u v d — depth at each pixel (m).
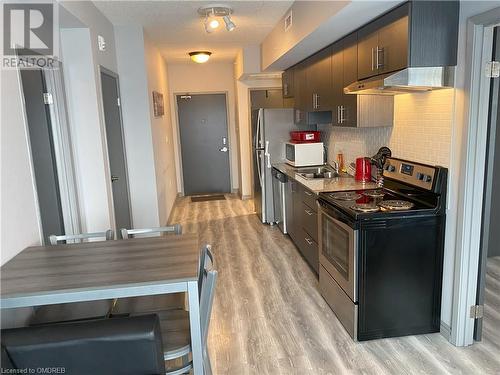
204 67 7.36
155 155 4.64
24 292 1.55
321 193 3.13
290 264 3.94
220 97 7.49
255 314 2.97
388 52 2.44
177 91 7.38
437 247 2.52
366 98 3.05
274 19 4.12
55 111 2.90
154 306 2.05
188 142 7.57
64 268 1.78
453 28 2.26
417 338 2.59
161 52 5.85
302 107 4.58
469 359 2.36
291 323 2.83
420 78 2.28
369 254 2.46
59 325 1.25
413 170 2.76
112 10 3.54
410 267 2.52
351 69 3.04
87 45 3.13
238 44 5.50
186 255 1.90
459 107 2.33
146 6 3.46
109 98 3.76
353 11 2.40
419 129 2.76
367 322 2.54
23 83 2.54
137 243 2.12
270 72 5.67
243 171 7.06
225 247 4.54
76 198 3.18
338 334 2.67
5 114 1.95
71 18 2.78
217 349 2.54
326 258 3.03
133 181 4.49
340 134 4.51
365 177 3.66
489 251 4.00
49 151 2.82
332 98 3.52
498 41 2.17
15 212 2.00
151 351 1.27
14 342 1.20
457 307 2.46
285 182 4.68
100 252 1.99
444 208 2.49
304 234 3.86
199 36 4.86
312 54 4.05
